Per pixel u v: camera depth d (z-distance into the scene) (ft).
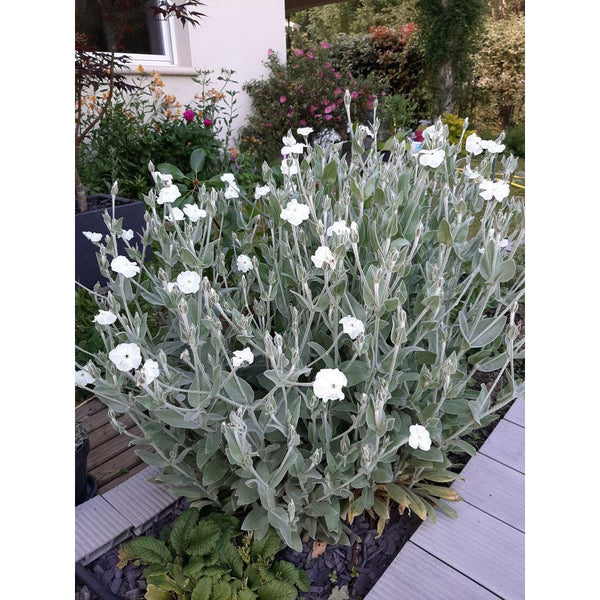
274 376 3.95
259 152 19.08
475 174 5.83
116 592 4.62
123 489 5.53
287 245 5.16
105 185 12.75
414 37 30.01
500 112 28.91
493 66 28.43
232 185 5.96
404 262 4.64
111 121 13.39
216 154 14.32
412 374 4.85
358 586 4.69
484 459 5.86
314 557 4.89
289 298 5.85
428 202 6.31
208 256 5.30
